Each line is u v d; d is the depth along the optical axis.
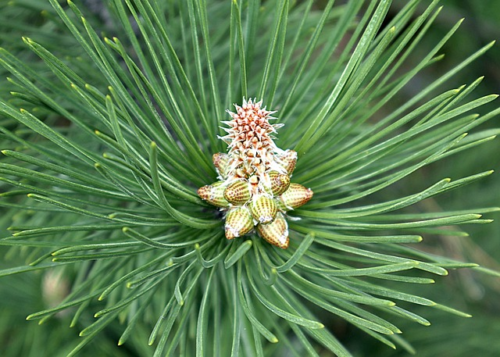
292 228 0.24
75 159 0.25
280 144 0.25
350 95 0.22
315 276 0.26
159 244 0.21
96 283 0.27
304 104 0.32
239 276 0.23
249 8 0.24
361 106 0.25
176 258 0.21
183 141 0.23
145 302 0.24
